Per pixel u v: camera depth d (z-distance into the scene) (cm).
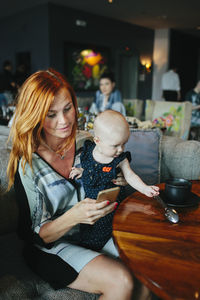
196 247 78
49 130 108
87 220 89
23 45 716
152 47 984
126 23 845
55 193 109
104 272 89
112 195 86
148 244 79
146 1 615
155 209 103
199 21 836
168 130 369
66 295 100
